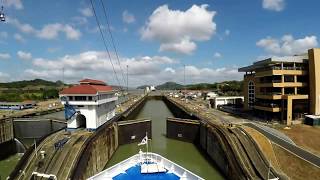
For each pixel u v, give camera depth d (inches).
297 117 2854.3
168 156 2359.7
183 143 2819.9
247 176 1483.8
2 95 6195.9
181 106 4461.1
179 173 1310.3
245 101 3644.2
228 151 1844.2
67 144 1749.5
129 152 2503.7
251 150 1800.0
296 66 2965.1
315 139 2089.1
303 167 1569.9
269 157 1732.3
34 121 3061.0
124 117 3437.5
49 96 7140.8
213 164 2140.7
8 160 2464.3
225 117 3208.7
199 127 2738.7
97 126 2324.1
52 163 1520.7
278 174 1486.2
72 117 2290.8
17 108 4429.1
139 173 1298.0
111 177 1278.3
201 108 4306.1
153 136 3139.8
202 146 2608.3
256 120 2945.4
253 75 3410.4
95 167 1854.1
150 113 5403.5
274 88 3041.3
